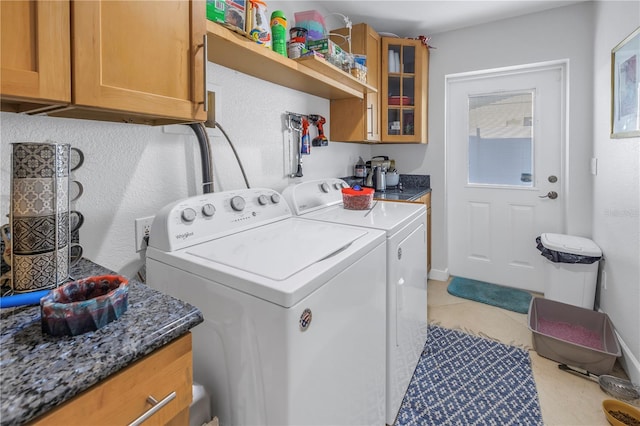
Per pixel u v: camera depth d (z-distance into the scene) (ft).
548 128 8.75
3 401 1.38
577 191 8.16
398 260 4.55
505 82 9.15
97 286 2.21
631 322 5.53
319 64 5.28
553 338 5.96
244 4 4.06
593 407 4.94
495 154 9.49
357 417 3.61
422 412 4.89
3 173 2.88
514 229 9.39
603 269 6.99
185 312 2.17
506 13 8.27
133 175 3.91
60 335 1.85
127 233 3.87
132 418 1.84
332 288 2.99
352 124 7.79
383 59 8.52
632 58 5.35
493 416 4.80
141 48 2.61
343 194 5.93
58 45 2.13
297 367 2.56
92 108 2.42
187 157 4.55
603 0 6.87
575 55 7.93
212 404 3.06
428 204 9.59
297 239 3.82
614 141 6.31
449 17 8.41
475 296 8.86
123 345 1.80
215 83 4.84
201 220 3.76
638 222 5.30
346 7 7.72
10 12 1.94
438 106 9.63
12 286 2.37
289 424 2.54
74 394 1.54
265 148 5.88
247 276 2.73
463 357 6.22
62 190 2.52
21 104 2.68
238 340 2.77
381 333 4.15
